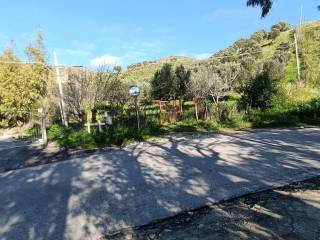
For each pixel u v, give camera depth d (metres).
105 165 8.74
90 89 18.14
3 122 21.95
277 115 17.64
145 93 32.22
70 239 4.52
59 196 6.38
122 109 18.38
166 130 15.25
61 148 11.64
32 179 7.80
